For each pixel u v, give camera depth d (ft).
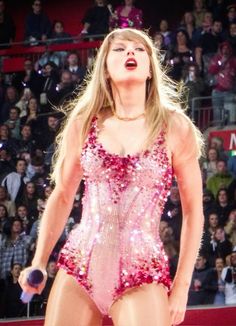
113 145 25.63
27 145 105.50
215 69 107.76
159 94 26.50
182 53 110.11
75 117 26.68
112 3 132.87
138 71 26.02
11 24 131.23
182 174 26.35
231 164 98.17
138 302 24.18
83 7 139.85
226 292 78.79
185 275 26.02
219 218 86.69
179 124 26.11
